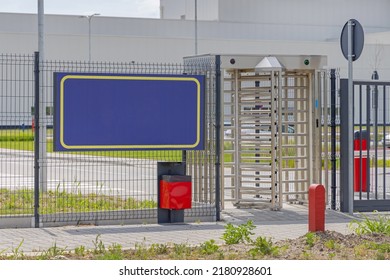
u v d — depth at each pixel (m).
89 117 16.62
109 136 16.75
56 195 20.52
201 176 19.16
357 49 18.81
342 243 13.56
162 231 16.05
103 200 19.89
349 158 18.92
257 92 19.48
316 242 13.44
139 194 21.08
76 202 19.19
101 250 13.08
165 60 75.06
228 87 24.33
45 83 20.77
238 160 19.55
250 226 14.16
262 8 89.38
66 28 78.81
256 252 12.70
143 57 74.31
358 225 15.71
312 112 19.83
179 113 17.27
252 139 19.55
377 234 14.41
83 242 14.59
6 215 16.41
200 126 17.41
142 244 14.11
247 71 19.69
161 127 17.14
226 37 86.00
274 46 78.94
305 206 20.17
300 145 19.77
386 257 12.47
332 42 80.31
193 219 17.50
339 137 20.02
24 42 71.00
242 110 20.06
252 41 78.50
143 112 17.00
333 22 93.06
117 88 16.80
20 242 14.41
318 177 19.88
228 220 17.75
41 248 13.90
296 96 20.19
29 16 76.94
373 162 25.44
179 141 17.28
